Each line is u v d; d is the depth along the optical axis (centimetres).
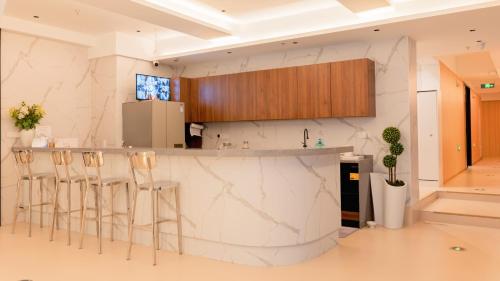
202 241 432
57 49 678
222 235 413
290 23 616
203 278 361
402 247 454
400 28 539
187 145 775
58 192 518
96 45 716
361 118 614
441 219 583
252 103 679
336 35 574
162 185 418
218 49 668
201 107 743
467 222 563
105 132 711
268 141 708
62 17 607
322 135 652
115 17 609
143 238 480
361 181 556
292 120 682
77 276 369
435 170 795
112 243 486
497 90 1352
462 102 1118
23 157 528
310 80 620
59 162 497
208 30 609
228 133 755
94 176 504
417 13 496
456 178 924
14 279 362
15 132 619
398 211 546
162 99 730
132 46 720
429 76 808
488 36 585
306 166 411
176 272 379
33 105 618
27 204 620
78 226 550
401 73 583
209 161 421
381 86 598
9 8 562
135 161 410
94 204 527
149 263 407
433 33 565
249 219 399
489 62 906
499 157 1666
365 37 587
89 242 492
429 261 400
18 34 623
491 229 538
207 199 424
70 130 695
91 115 729
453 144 958
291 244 396
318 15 590
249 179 399
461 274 361
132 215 424
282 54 684
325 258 416
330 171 455
